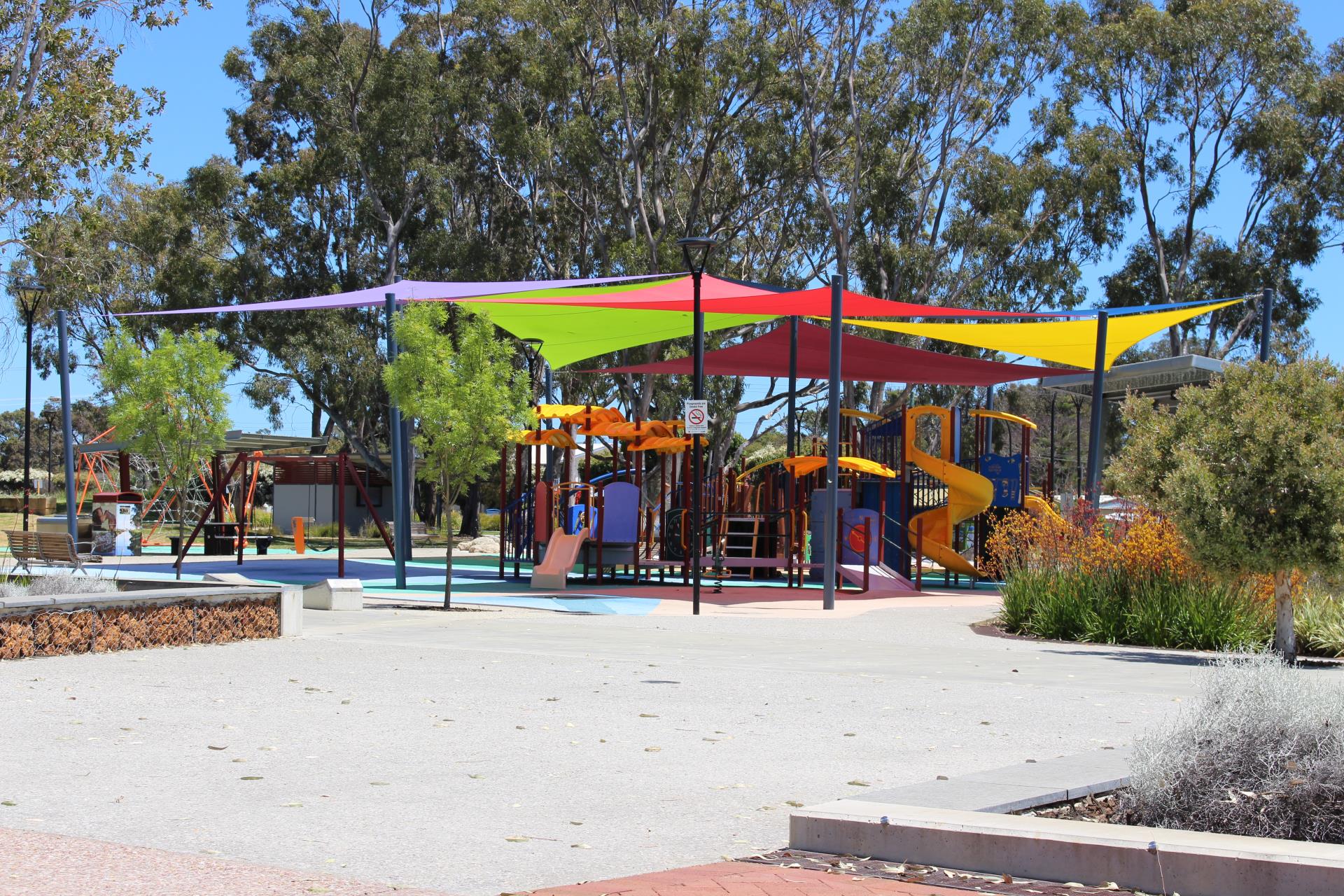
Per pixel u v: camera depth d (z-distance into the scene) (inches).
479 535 1907.0
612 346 1092.5
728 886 161.5
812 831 183.5
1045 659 467.5
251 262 1710.1
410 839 187.0
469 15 1748.3
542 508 855.1
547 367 1193.4
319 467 1616.6
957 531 1122.7
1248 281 1752.0
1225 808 186.2
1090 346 929.5
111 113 965.2
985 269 1647.4
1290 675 207.3
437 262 1680.6
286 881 162.6
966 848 172.4
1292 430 447.2
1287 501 449.4
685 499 920.9
